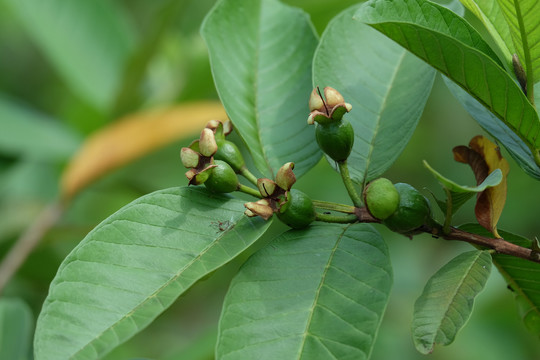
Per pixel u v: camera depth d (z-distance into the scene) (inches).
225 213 26.2
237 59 28.9
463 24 26.3
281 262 25.6
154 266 25.4
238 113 28.1
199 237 25.8
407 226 25.9
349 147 26.4
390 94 28.5
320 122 26.4
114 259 25.4
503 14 26.1
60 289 25.0
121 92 40.6
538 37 26.0
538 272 27.5
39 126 41.8
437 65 25.8
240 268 25.5
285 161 27.8
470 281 25.1
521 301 28.2
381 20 25.6
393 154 27.8
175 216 26.0
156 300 25.0
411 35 25.4
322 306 25.0
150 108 42.3
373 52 28.9
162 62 42.9
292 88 28.7
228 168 26.3
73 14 44.2
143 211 25.9
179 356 34.8
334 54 28.7
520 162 27.5
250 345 24.7
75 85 43.4
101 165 35.9
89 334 24.6
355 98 28.4
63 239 37.8
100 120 43.5
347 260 25.5
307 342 24.6
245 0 29.4
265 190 26.0
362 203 26.4
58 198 36.4
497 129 27.9
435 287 25.2
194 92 41.4
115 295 25.0
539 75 26.4
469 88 25.9
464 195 26.0
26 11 43.2
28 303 40.6
